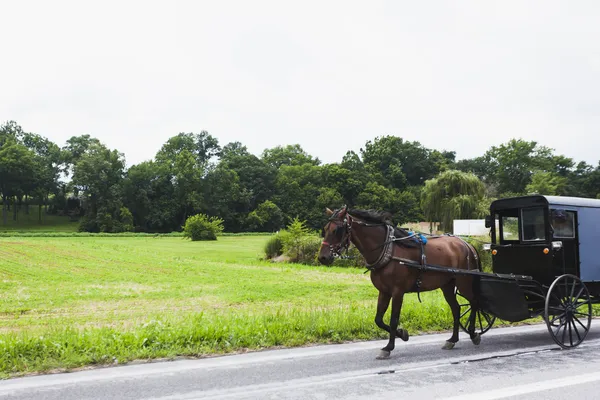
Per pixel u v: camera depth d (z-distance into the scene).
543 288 10.34
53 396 6.38
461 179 64.94
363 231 9.10
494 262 11.51
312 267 31.62
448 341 9.56
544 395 6.41
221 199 121.06
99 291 18.94
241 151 148.62
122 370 7.66
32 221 125.81
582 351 9.30
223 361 8.28
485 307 10.24
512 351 9.24
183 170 119.00
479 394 6.43
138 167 120.56
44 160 132.38
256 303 16.38
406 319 11.77
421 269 9.21
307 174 129.12
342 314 11.47
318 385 6.87
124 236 83.75
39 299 16.75
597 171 110.19
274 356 8.66
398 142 142.12
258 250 49.56
